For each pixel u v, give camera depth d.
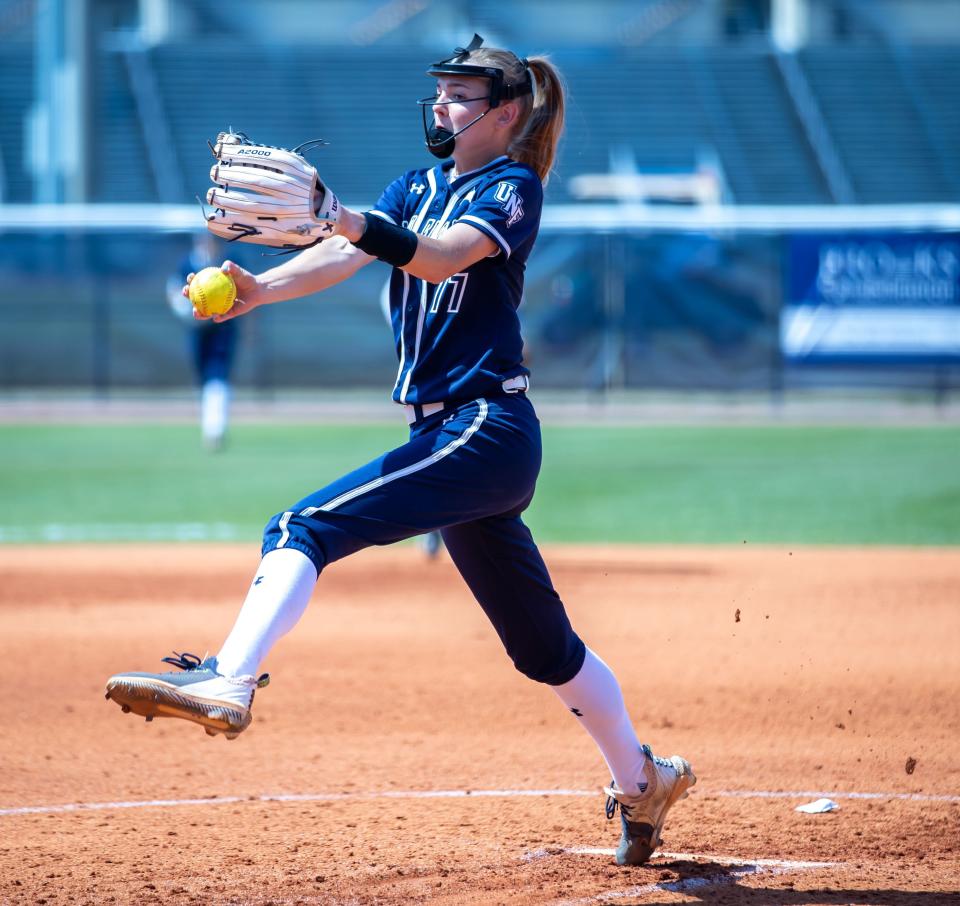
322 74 123.75
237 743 19.94
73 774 18.25
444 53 126.69
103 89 120.25
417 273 12.05
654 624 28.64
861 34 137.38
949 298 79.06
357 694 22.89
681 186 111.38
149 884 13.68
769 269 80.38
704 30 142.25
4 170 112.88
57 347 83.62
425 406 12.94
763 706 21.88
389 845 15.09
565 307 82.19
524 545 13.20
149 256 83.31
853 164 116.62
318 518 12.18
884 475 54.81
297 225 11.62
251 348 83.88
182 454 60.97
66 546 39.56
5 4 139.25
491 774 18.28
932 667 24.64
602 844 15.13
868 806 16.64
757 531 42.16
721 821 16.03
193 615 29.58
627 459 60.09
